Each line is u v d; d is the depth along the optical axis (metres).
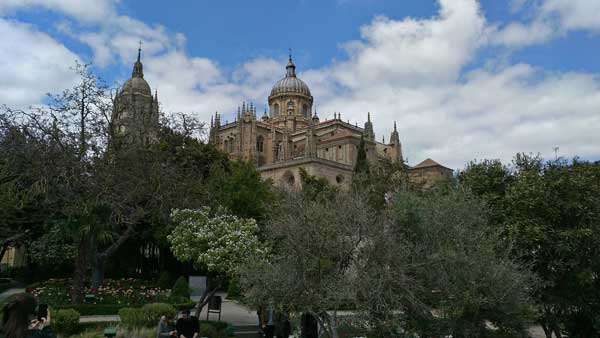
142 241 51.97
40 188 29.20
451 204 17.03
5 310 6.60
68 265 48.78
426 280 15.41
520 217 21.97
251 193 43.81
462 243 15.62
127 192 31.34
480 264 15.23
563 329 25.23
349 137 96.19
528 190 22.03
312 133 92.62
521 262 19.02
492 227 19.58
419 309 15.23
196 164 48.00
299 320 17.06
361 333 15.05
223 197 41.97
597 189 22.03
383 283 14.15
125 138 34.06
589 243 21.34
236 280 22.03
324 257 15.20
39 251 40.62
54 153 29.28
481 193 24.78
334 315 14.22
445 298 15.36
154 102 37.16
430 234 15.86
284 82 126.31
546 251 21.50
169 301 29.77
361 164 47.75
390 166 42.44
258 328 25.73
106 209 29.98
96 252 30.81
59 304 26.59
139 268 54.28
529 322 17.06
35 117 31.05
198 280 43.03
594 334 22.62
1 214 32.75
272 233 17.19
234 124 113.88
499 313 15.70
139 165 32.47
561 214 21.92
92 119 32.25
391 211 16.73
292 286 14.89
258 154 107.56
